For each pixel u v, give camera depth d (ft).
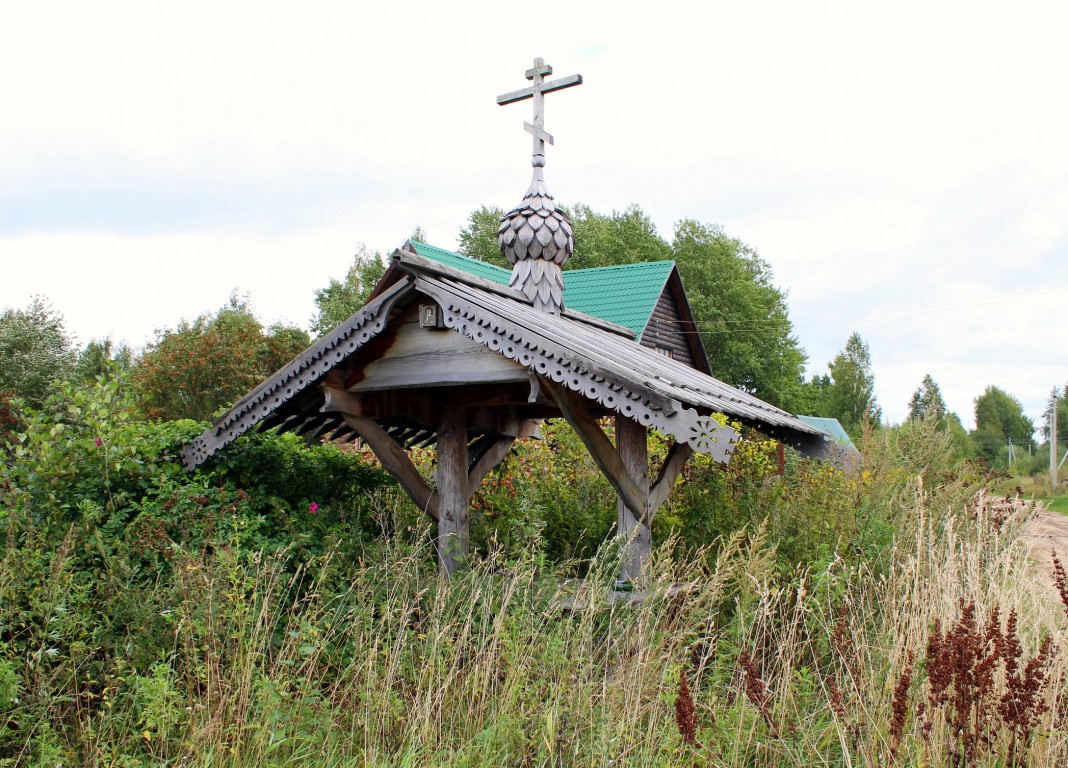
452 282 18.67
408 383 18.69
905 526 25.16
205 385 71.72
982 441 172.04
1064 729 12.79
